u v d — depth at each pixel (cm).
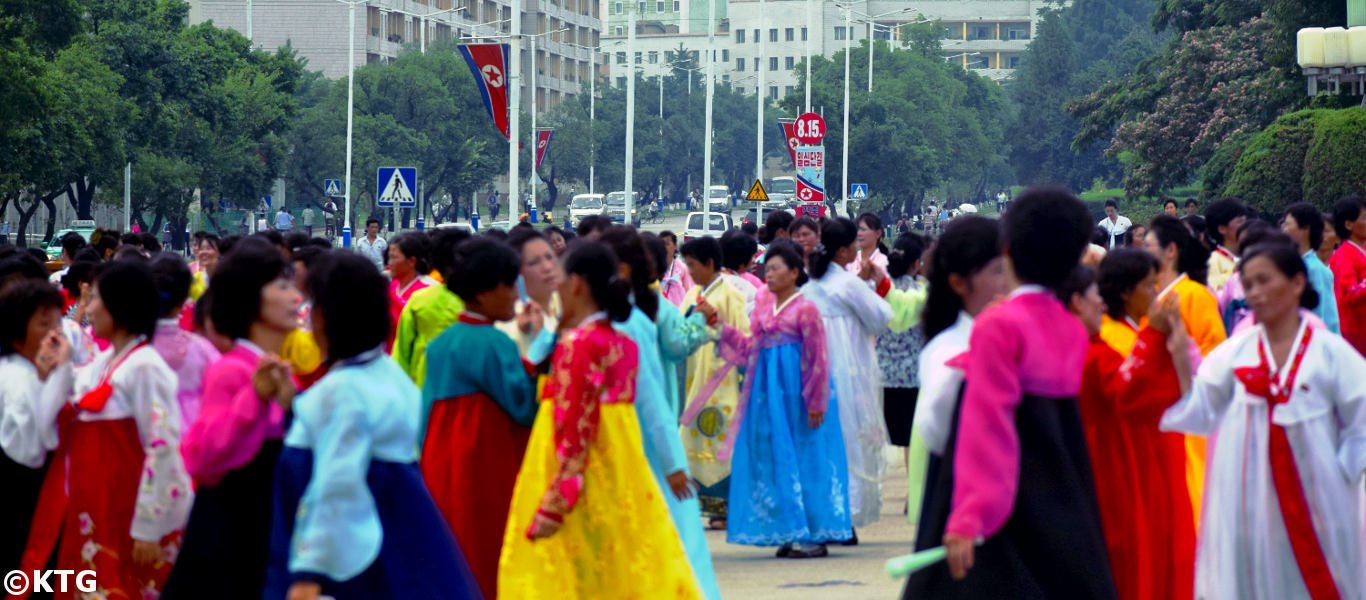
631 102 6812
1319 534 979
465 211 17875
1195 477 1232
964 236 870
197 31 9600
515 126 5091
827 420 1534
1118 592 948
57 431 1052
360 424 808
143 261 1116
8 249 1686
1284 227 1673
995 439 759
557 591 984
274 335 902
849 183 13462
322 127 12450
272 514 834
